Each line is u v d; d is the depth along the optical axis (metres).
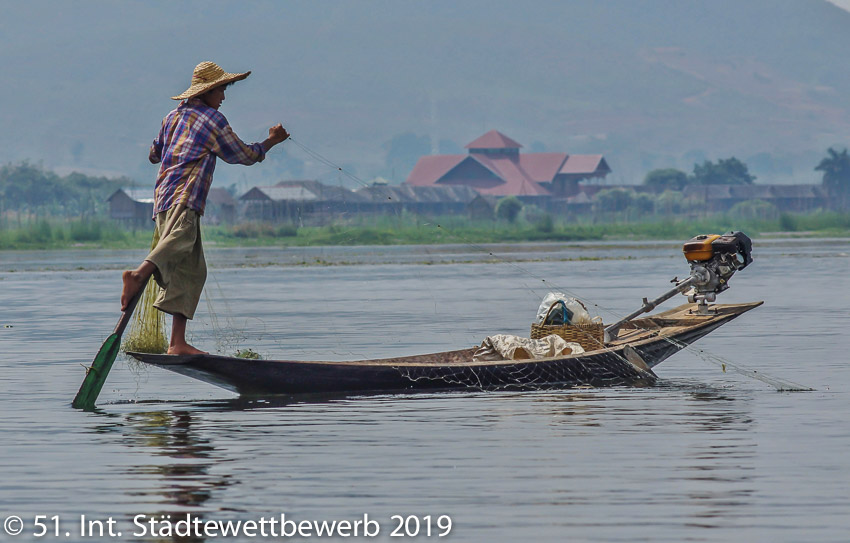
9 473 32.12
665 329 54.38
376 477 31.45
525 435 37.47
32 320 86.44
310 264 189.62
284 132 47.31
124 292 43.16
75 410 43.38
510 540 25.66
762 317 83.56
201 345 67.00
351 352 63.81
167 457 34.22
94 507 28.59
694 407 43.28
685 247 54.31
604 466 32.59
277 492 29.92
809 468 32.22
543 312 52.72
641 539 25.64
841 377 51.72
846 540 25.55
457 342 68.69
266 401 45.41
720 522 26.88
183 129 44.91
